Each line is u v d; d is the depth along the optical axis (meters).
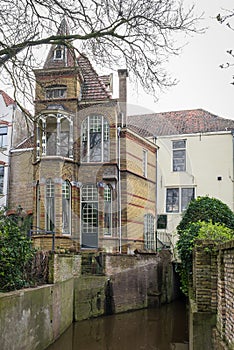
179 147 21.44
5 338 6.71
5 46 7.79
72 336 11.21
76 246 16.25
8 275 8.19
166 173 21.09
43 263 10.59
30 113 9.54
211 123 21.92
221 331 5.39
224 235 8.39
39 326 8.75
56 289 10.37
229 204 20.48
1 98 21.70
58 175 16.31
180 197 20.91
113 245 16.27
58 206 16.20
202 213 15.05
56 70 12.50
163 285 17.36
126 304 15.09
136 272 15.82
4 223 8.77
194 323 6.32
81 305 13.05
